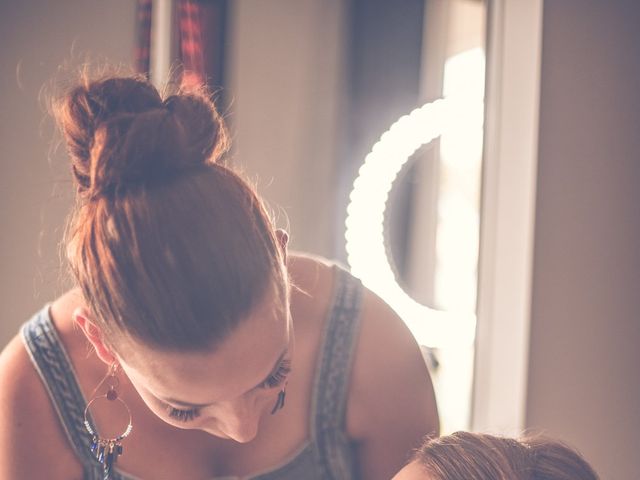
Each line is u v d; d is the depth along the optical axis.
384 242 2.03
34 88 1.87
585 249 1.46
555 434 1.47
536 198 1.43
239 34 1.95
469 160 2.05
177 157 0.62
